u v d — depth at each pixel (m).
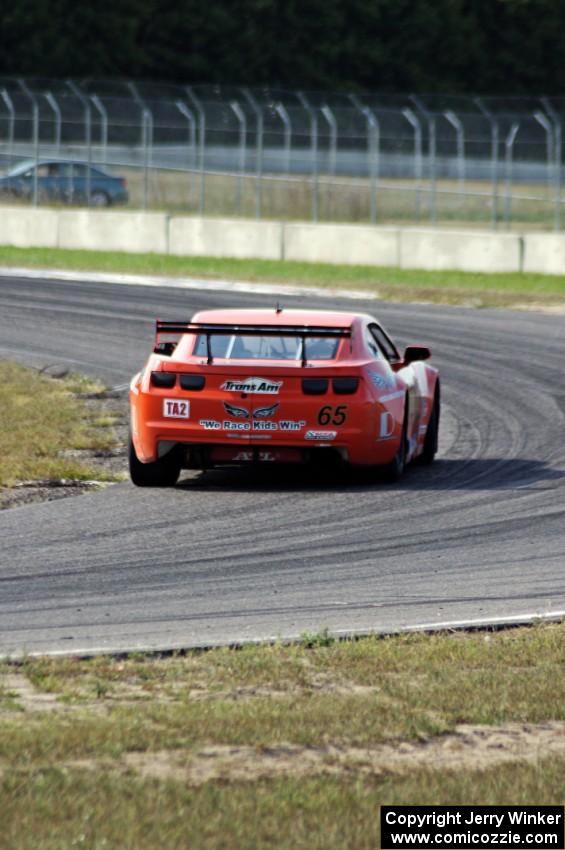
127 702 23.88
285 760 20.42
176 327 44.78
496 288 112.12
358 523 41.28
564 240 119.06
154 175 183.25
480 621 30.45
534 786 19.33
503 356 80.50
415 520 41.78
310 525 40.94
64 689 24.59
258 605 31.83
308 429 44.50
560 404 65.44
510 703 23.98
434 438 52.25
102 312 96.50
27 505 43.59
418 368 51.78
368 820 17.58
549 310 101.56
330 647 28.03
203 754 20.59
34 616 30.47
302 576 34.78
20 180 167.00
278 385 44.47
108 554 36.88
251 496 45.34
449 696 24.30
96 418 60.91
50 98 153.75
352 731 21.91
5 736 20.72
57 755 19.97
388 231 126.06
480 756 21.16
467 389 69.44
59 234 141.25
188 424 44.69
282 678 25.64
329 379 44.62
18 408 61.97
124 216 137.88
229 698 24.38
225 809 17.67
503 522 41.62
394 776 19.81
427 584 34.16
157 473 46.47
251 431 44.53
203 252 134.25
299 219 178.88
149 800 17.86
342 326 46.06
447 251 123.56
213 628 29.67
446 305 103.94
